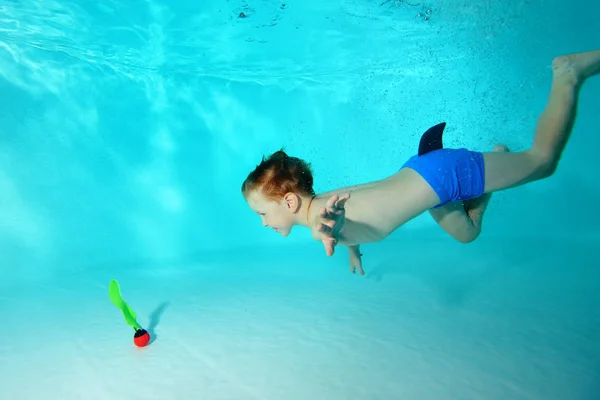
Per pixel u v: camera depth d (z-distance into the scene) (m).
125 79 3.21
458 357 1.20
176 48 3.14
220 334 1.42
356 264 1.19
